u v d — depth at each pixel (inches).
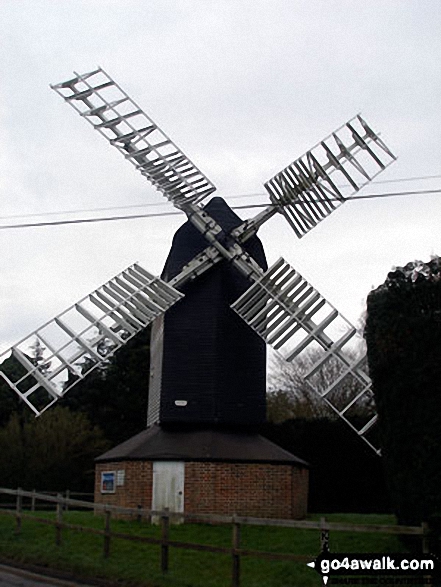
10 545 688.4
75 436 1641.2
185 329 908.6
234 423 887.1
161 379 900.0
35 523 783.7
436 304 557.3
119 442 1752.0
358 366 807.7
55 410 1695.4
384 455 582.2
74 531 731.4
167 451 839.1
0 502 1533.0
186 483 820.6
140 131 923.4
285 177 902.4
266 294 871.1
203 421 879.7
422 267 578.2
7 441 1604.3
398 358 559.2
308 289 858.8
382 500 1171.3
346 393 1327.5
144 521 811.4
